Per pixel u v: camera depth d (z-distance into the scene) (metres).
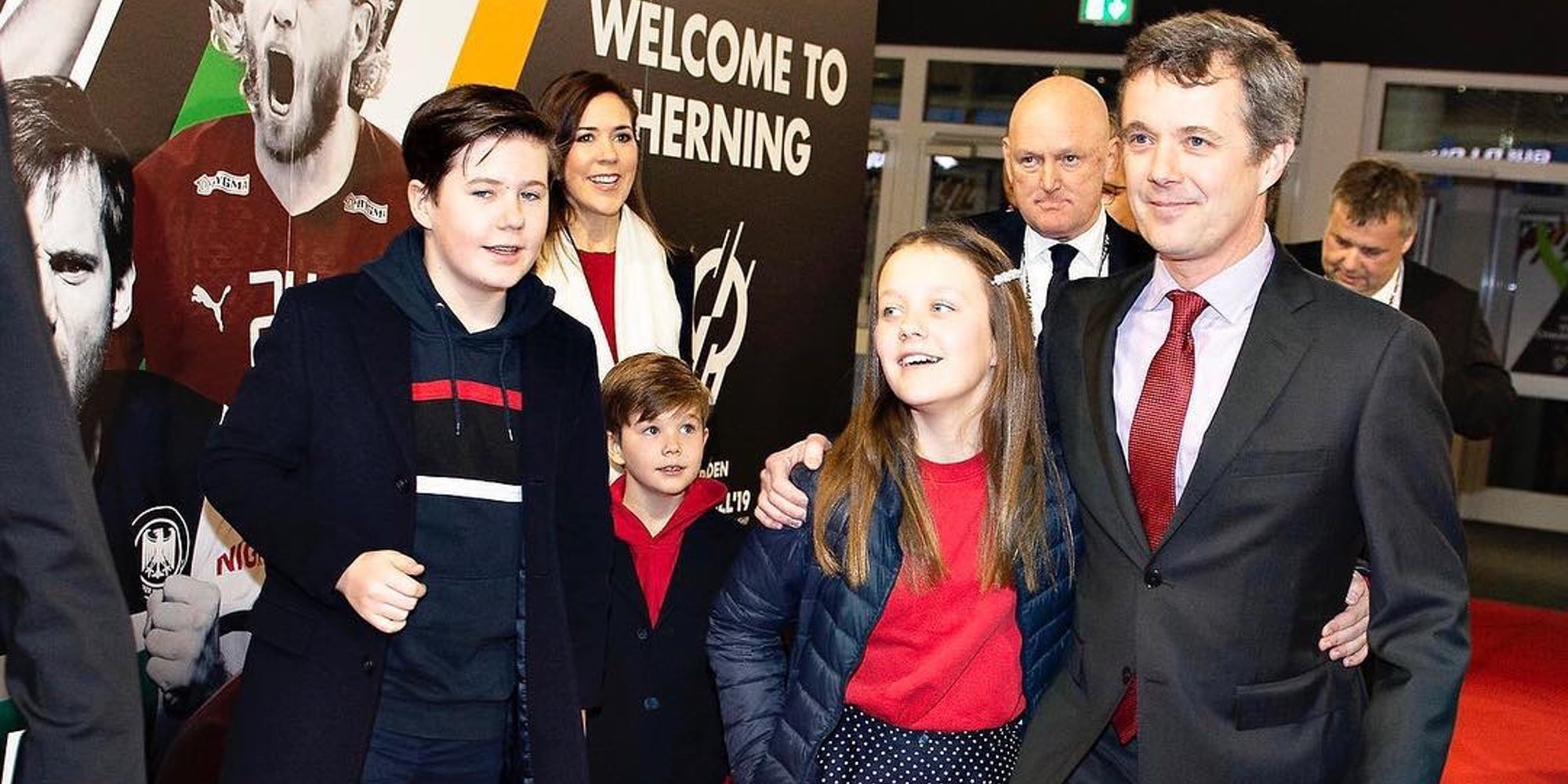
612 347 3.05
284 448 1.98
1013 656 1.95
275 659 1.98
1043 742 1.88
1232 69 1.72
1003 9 8.88
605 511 2.26
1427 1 8.52
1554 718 5.18
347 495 1.97
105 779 1.15
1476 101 8.85
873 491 1.93
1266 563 1.76
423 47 2.94
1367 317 1.77
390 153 2.90
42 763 1.13
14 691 1.16
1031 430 1.96
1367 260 3.43
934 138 9.12
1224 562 1.77
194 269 2.53
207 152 2.53
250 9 2.58
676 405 2.66
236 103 2.57
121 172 2.39
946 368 1.90
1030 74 8.98
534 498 2.09
